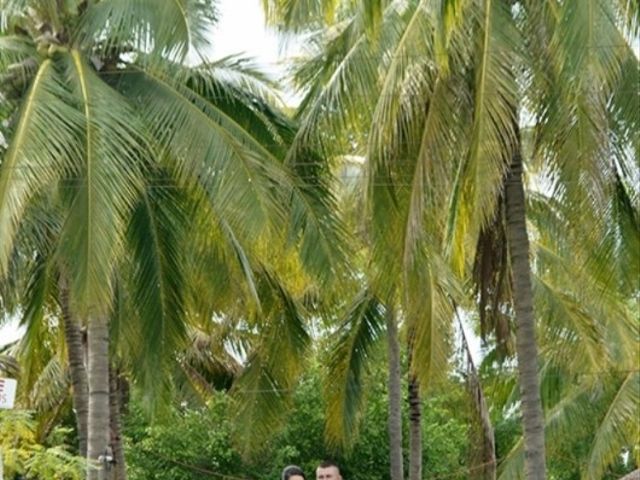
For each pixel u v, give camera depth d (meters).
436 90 19.50
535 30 19.33
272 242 22.23
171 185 23.75
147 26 22.19
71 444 38.25
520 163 20.17
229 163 22.38
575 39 18.30
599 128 19.06
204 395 37.12
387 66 20.44
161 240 24.41
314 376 36.34
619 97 20.11
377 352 31.11
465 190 19.61
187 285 24.78
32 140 20.56
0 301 23.48
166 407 25.30
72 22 22.92
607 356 28.39
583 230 19.88
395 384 29.70
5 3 22.28
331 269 23.05
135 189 21.69
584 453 39.69
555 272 28.36
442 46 18.44
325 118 21.31
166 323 24.77
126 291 24.97
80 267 20.61
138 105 23.00
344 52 21.89
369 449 36.62
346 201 25.64
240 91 24.41
